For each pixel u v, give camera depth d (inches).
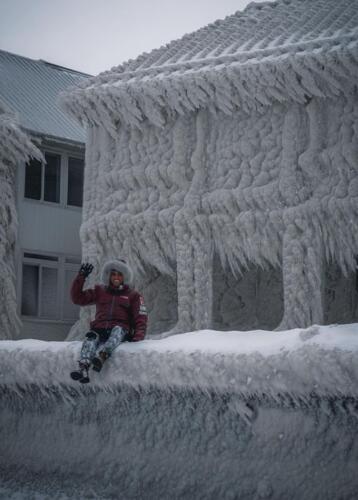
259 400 338.0
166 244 685.3
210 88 648.4
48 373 407.5
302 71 610.2
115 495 379.9
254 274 737.6
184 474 360.2
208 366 343.3
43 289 907.4
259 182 642.8
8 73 1032.2
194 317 666.2
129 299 386.9
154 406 376.2
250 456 339.6
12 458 432.5
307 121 630.5
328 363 301.3
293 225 625.3
